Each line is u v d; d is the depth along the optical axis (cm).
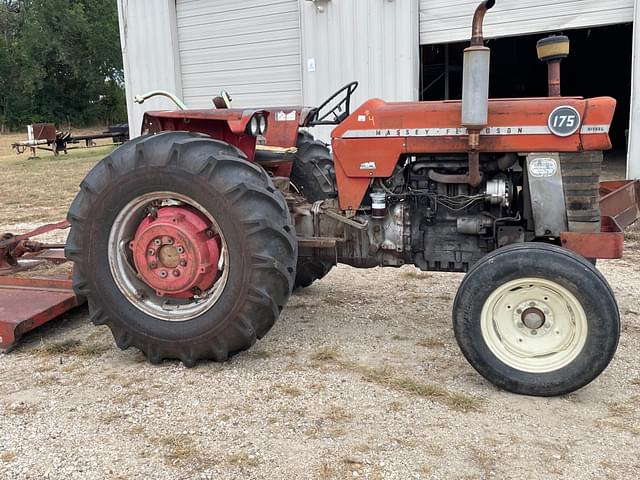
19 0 4778
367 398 282
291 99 932
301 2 859
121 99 4456
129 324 321
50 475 229
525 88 1577
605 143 298
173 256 314
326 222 357
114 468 232
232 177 298
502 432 252
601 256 296
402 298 432
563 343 280
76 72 4125
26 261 495
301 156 429
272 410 272
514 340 287
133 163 311
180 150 304
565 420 261
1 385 304
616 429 253
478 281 281
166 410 275
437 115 320
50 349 345
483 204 332
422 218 343
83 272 325
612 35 1511
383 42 818
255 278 298
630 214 355
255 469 229
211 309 308
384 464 230
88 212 319
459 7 786
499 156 320
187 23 993
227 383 300
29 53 4000
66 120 4266
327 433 252
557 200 308
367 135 333
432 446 241
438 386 293
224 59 974
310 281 430
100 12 4247
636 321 376
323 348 341
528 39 1536
